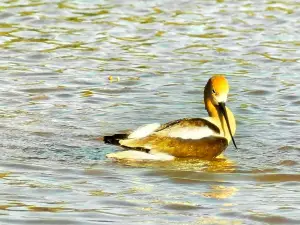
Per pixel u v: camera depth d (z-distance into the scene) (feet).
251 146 54.13
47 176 47.98
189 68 71.10
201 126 52.75
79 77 68.59
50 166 49.60
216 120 54.08
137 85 66.85
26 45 76.69
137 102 62.80
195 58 73.77
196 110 61.11
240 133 56.44
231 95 64.69
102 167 49.78
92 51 75.51
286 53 75.31
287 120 59.00
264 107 61.93
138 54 74.84
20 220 41.70
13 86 65.92
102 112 60.23
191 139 52.06
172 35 79.97
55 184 46.78
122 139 51.85
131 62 72.69
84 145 53.52
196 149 51.96
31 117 58.54
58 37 79.05
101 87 66.28
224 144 52.54
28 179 47.39
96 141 54.34
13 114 59.16
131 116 59.52
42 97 63.52
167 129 52.47
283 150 53.31
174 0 90.53
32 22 82.89
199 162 51.60
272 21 84.43
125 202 44.39
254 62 72.90
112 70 70.49
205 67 71.41
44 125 56.90
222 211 43.45
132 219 42.11
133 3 89.20
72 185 46.75
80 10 86.84
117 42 77.97
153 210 43.45
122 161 51.06
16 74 68.95
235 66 71.77
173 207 43.83
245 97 64.18
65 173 48.57
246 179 48.49
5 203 43.78
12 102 62.08
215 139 52.29
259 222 42.19
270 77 68.85
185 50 75.92
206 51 75.61
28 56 73.82
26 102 62.23
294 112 60.80
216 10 87.61
